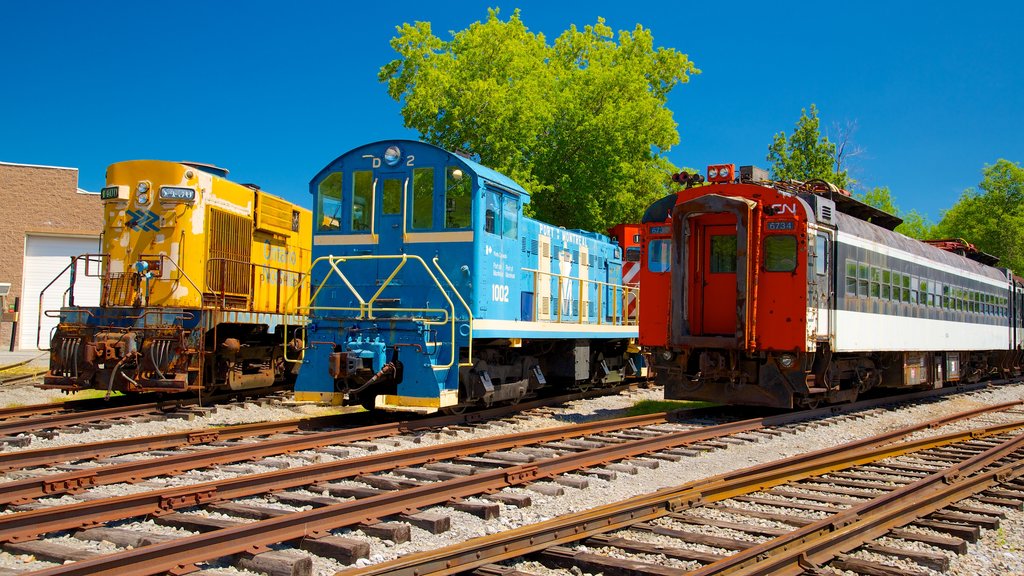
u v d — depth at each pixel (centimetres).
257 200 1507
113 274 1350
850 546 560
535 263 1405
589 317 1639
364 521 576
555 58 3173
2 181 2983
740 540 579
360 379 1145
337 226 1220
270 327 1442
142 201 1338
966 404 1783
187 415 1195
